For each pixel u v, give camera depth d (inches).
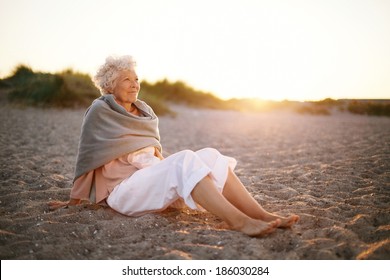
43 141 286.0
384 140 303.3
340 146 282.5
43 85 507.5
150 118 134.6
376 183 168.4
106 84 130.8
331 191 159.5
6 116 403.2
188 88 879.1
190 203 107.3
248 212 114.2
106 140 125.4
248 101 981.8
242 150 288.2
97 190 128.9
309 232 110.9
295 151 271.6
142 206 120.2
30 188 161.2
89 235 112.2
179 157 113.3
